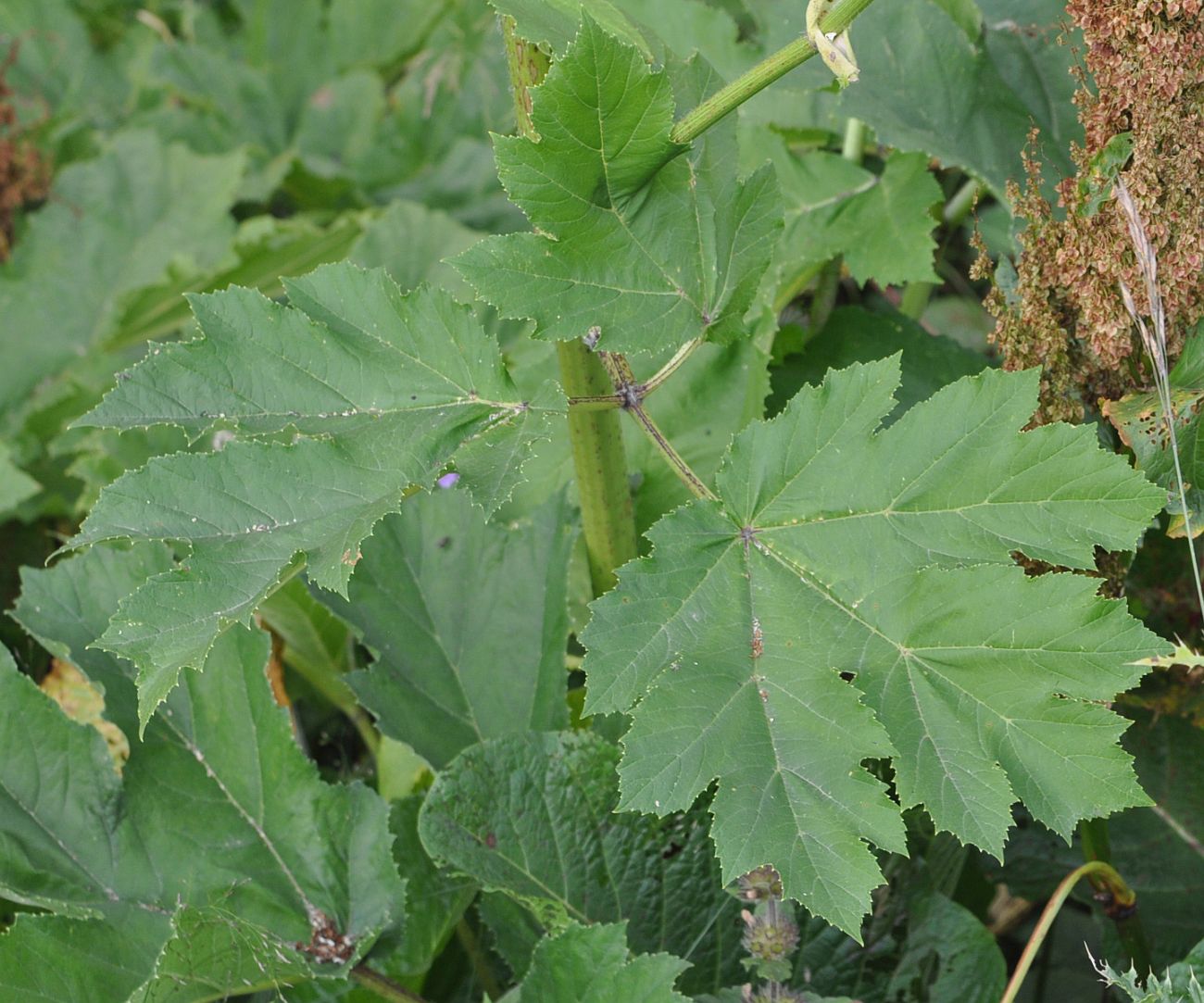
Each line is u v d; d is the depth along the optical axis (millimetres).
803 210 1871
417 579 1783
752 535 1493
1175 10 1470
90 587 1735
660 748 1449
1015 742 1454
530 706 1763
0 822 1644
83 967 1613
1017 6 1836
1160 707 1754
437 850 1621
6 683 1676
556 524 1794
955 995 1640
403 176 2885
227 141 2979
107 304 2658
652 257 1510
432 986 1817
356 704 1960
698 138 1511
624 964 1543
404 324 1512
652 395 1883
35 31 3070
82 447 2172
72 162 2939
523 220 2744
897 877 1713
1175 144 1494
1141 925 1691
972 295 2301
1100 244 1524
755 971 1672
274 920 1667
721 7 2078
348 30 3100
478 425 1501
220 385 1508
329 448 1491
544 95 1437
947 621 1463
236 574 1467
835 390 1487
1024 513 1456
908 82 1812
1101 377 1573
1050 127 1812
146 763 1693
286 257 2551
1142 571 1770
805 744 1453
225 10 3371
